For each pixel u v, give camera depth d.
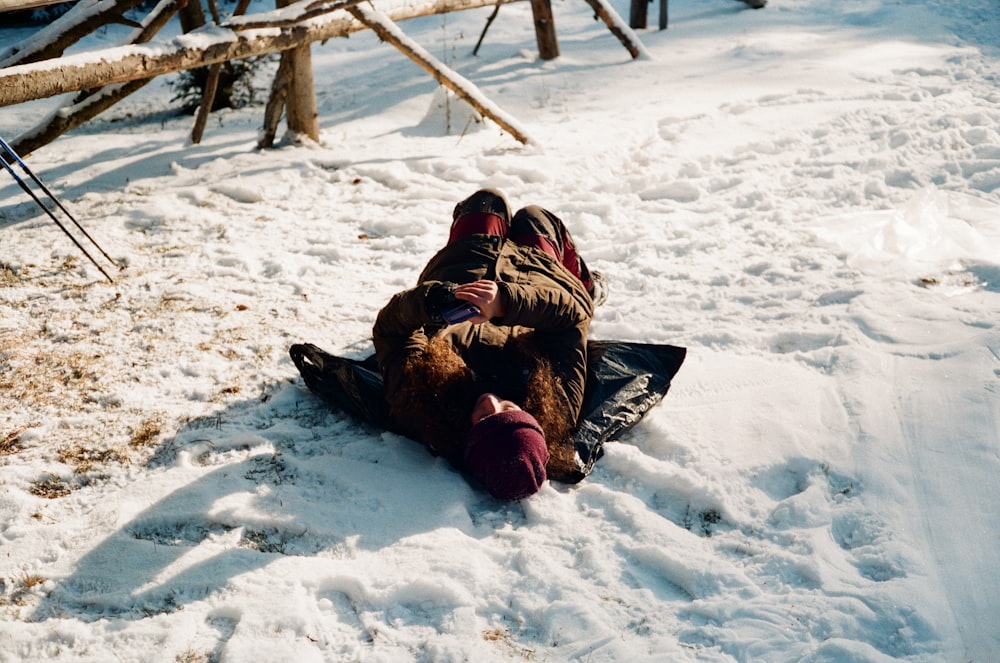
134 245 6.04
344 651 2.97
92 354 4.74
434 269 4.18
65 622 3.05
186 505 3.59
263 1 14.89
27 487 3.76
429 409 3.73
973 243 5.44
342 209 6.66
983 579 3.10
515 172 7.14
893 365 4.27
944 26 11.22
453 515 3.57
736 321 4.86
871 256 5.39
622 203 6.53
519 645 2.97
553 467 3.71
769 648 2.89
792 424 3.95
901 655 2.86
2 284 5.45
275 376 4.57
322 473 3.81
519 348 3.93
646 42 11.53
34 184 7.13
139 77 5.94
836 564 3.21
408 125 8.90
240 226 6.35
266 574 3.24
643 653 2.89
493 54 11.31
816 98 8.44
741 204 6.38
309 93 7.95
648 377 4.16
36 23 13.99
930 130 7.23
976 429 3.78
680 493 3.66
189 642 2.98
